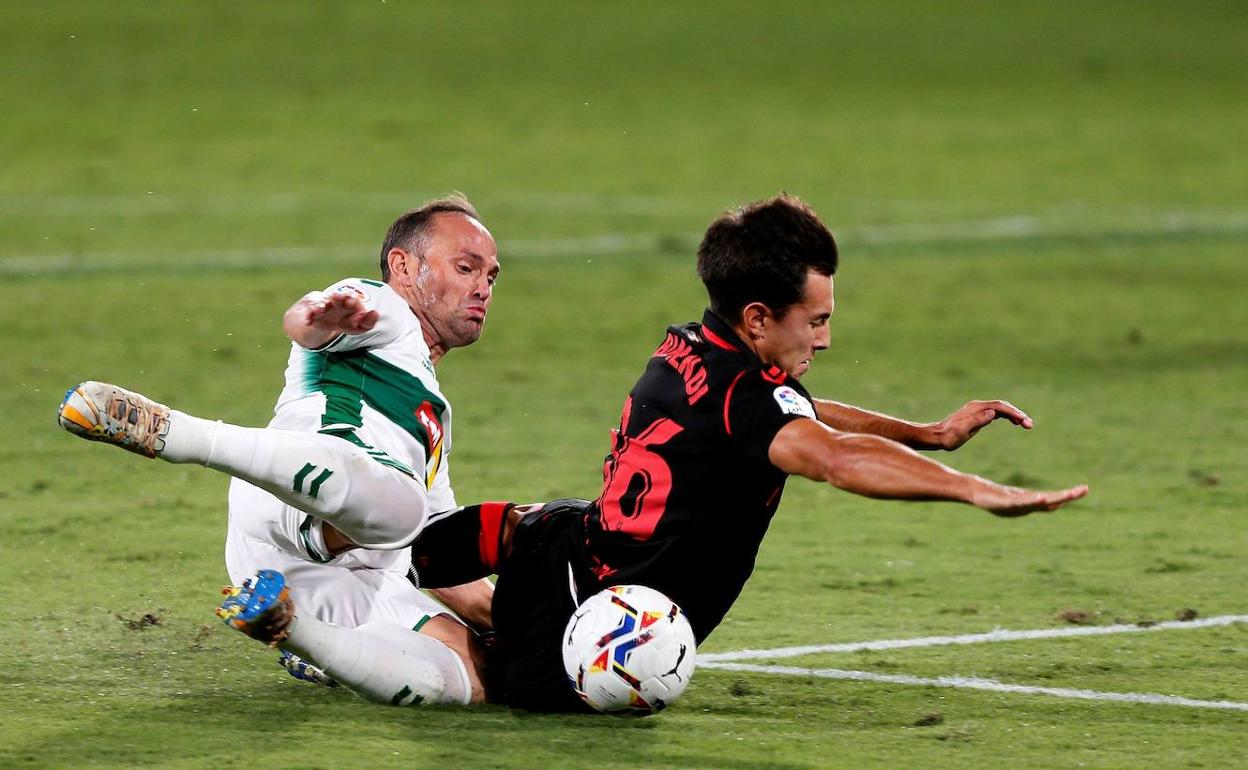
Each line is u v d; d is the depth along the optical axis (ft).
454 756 42.93
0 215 186.70
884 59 381.81
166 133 261.65
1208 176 244.83
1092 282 162.09
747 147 265.13
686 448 46.11
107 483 82.17
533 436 95.86
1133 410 107.04
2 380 108.17
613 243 180.14
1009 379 117.29
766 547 73.05
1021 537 75.41
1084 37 423.23
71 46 346.33
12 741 43.88
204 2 406.62
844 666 54.44
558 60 364.99
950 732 46.52
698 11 437.99
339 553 48.96
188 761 42.24
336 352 48.65
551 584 48.32
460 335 52.13
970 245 184.34
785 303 45.52
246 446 44.91
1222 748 45.42
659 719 47.29
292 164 236.84
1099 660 55.36
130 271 154.92
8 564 65.92
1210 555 72.13
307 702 48.14
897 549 72.90
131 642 55.06
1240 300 152.97
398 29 392.47
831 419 51.31
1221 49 412.77
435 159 245.45
